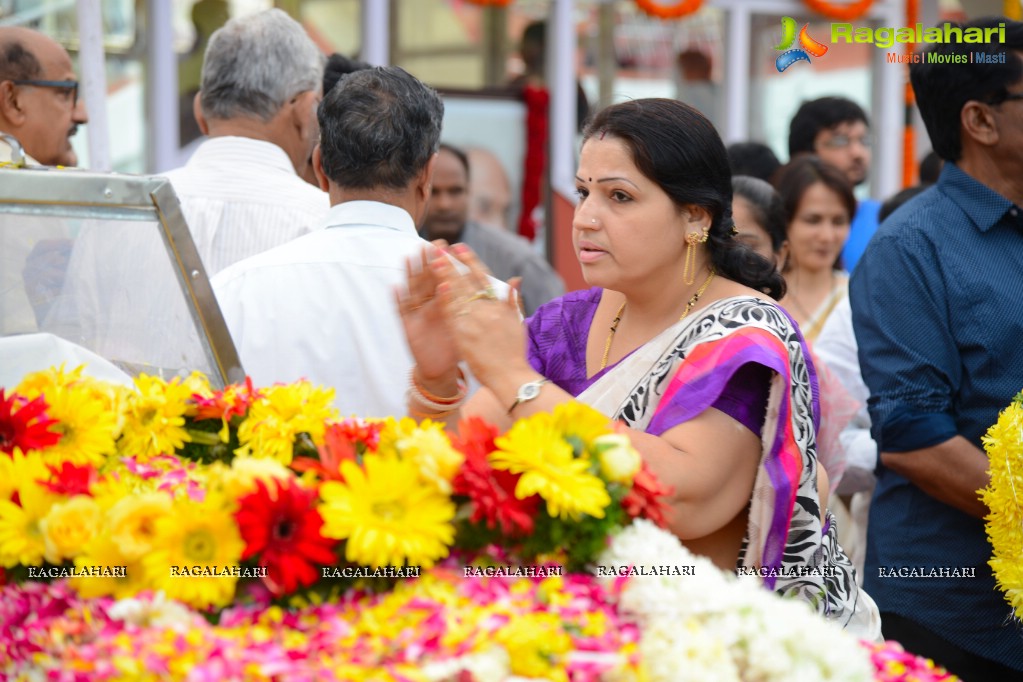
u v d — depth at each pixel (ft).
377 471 6.81
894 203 20.77
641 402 9.33
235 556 6.72
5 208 8.65
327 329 11.58
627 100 9.84
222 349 9.45
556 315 10.78
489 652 6.15
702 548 9.32
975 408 13.39
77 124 16.47
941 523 13.58
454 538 7.14
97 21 16.28
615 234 9.38
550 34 30.55
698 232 9.62
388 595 6.75
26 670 6.68
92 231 8.98
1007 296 13.35
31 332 8.96
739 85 33.06
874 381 13.71
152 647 6.11
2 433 7.70
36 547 7.03
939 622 13.58
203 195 14.33
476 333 8.65
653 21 31.91
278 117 14.66
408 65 29.19
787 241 17.43
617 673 6.31
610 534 7.10
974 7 32.27
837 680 6.69
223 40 14.60
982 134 13.62
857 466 15.98
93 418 7.77
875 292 13.84
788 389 8.88
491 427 7.29
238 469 6.86
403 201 12.23
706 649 6.41
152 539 6.74
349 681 6.05
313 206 14.56
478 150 28.12
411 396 9.71
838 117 24.35
